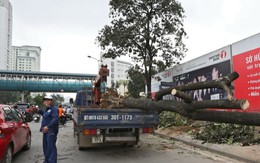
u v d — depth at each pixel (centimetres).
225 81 595
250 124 598
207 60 1728
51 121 723
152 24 2381
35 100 7456
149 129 916
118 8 2347
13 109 892
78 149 1010
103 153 944
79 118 849
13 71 5384
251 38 1330
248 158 800
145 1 2292
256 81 1291
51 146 725
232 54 1477
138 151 981
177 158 860
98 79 1196
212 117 663
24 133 941
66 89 5531
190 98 666
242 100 539
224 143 1028
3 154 670
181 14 2375
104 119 870
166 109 778
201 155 911
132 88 3688
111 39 2348
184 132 1389
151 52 2391
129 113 894
